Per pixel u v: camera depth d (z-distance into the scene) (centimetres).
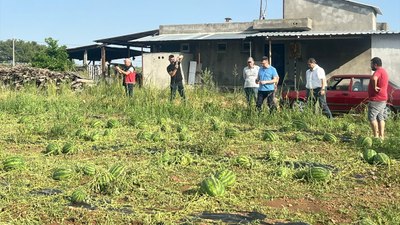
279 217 442
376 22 2745
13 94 1700
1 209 458
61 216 436
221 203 480
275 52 2597
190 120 1199
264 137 908
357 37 2189
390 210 463
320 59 2486
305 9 2595
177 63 1448
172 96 1432
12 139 910
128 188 522
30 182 566
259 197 513
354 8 2497
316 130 1066
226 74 2619
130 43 2991
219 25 2755
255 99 1343
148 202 486
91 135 892
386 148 794
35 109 1411
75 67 3222
